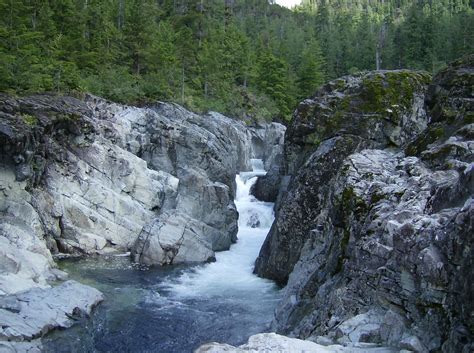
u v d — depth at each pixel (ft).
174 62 167.53
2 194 78.28
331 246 54.54
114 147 98.99
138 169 99.86
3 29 114.83
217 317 62.85
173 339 55.93
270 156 166.71
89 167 93.45
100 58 148.77
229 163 125.90
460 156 46.21
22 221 78.89
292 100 209.56
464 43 194.70
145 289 73.10
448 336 29.81
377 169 52.24
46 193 86.63
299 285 58.65
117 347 53.06
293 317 52.31
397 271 35.47
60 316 55.83
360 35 285.64
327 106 84.94
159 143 113.29
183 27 189.98
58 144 90.43
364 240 41.27
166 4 235.20
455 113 54.34
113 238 91.09
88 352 50.83
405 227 35.47
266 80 210.18
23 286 60.59
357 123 77.36
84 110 100.22
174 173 112.57
